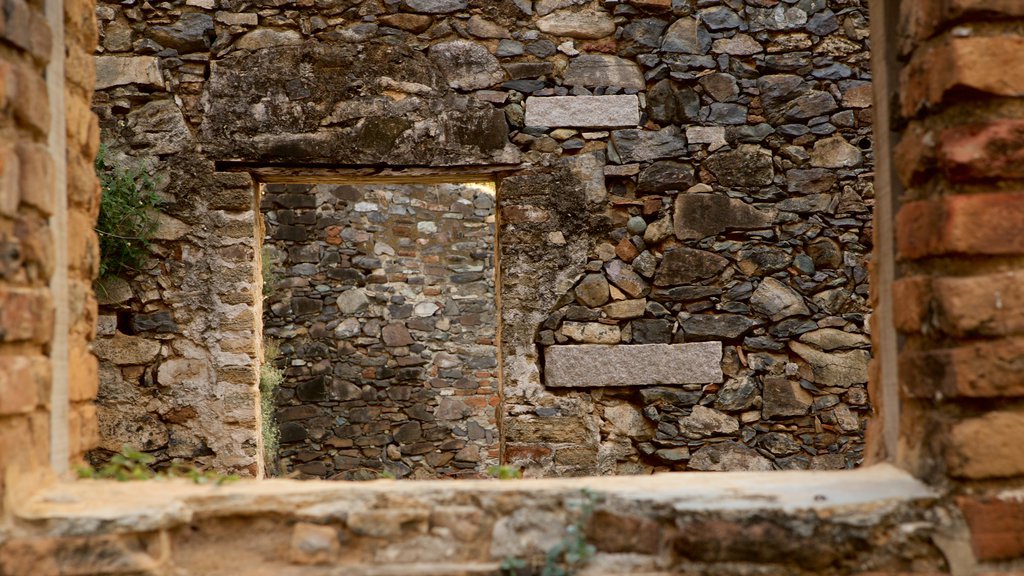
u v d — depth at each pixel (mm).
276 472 8789
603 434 5148
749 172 5270
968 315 1785
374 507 1910
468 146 5137
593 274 5191
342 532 1901
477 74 5172
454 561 1892
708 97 5289
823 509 1847
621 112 5223
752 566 1848
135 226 4898
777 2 5336
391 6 5145
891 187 2104
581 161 5215
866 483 1960
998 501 1812
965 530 1821
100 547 1764
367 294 9375
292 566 1866
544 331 5152
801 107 5309
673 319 5199
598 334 5160
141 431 4895
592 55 5246
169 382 4930
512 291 5160
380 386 9312
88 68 2365
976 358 1787
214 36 5062
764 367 5215
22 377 1777
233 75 5023
